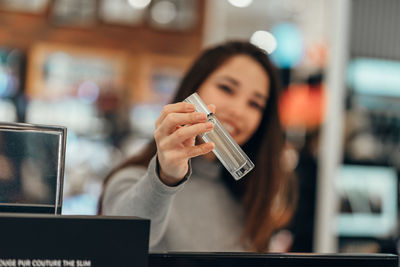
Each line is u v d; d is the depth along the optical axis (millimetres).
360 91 2764
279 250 2588
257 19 2824
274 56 2750
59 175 581
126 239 496
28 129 574
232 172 688
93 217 491
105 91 2740
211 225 1278
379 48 2793
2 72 2615
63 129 587
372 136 2768
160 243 1223
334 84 2717
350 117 2746
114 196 1104
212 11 2834
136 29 2781
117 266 492
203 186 1304
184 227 1254
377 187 2768
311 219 2645
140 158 1274
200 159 1312
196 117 655
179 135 651
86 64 2727
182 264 554
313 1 2756
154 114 2789
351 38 2760
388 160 2789
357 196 2738
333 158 2682
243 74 1347
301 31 2762
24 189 569
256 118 1358
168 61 2820
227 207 1315
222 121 1340
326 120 2693
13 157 568
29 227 471
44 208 574
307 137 2660
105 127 2711
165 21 2812
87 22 2721
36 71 2662
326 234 2658
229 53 1363
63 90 2688
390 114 2797
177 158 671
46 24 2672
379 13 2789
